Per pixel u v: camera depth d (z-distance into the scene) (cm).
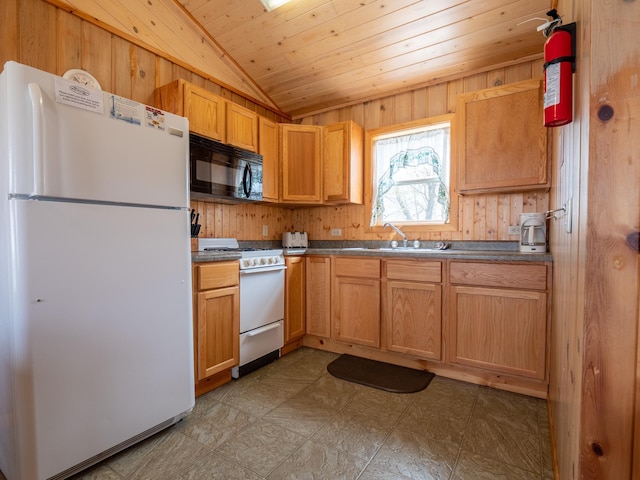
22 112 120
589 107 67
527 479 137
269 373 245
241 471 142
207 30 276
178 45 260
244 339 238
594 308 67
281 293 274
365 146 330
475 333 221
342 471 142
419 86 300
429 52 264
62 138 128
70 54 201
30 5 186
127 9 228
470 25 236
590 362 68
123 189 148
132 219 151
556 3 189
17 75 119
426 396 209
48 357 126
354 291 273
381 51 271
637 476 65
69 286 131
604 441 67
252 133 287
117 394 147
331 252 283
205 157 236
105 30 218
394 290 253
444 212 292
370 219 329
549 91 104
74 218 133
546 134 219
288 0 241
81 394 135
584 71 79
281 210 364
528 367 204
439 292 234
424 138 304
